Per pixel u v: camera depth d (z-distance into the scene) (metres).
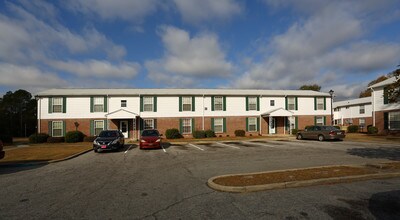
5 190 6.82
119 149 17.50
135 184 7.23
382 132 27.16
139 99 26.86
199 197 5.89
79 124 25.70
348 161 10.72
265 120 29.64
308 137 23.25
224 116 28.36
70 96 25.78
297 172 7.97
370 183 6.93
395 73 10.15
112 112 24.95
